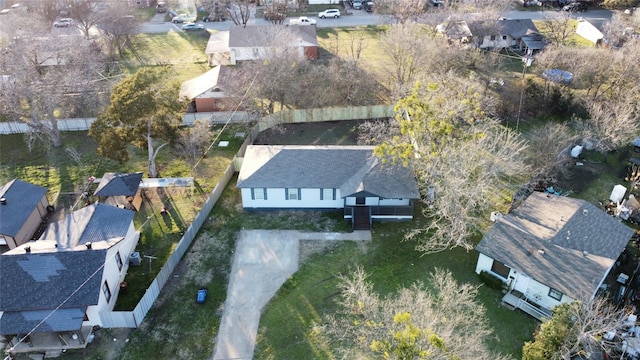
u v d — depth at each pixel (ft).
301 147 137.69
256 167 133.18
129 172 150.71
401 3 248.93
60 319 95.14
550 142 143.84
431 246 116.67
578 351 85.40
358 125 175.73
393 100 179.42
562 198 122.31
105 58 221.46
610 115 155.63
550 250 105.60
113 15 232.12
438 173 120.47
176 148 146.72
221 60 223.92
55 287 98.27
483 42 231.50
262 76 172.86
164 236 125.29
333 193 132.16
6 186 130.82
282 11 265.95
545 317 100.22
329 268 115.65
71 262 101.40
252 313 104.68
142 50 238.89
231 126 174.29
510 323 100.53
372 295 97.66
